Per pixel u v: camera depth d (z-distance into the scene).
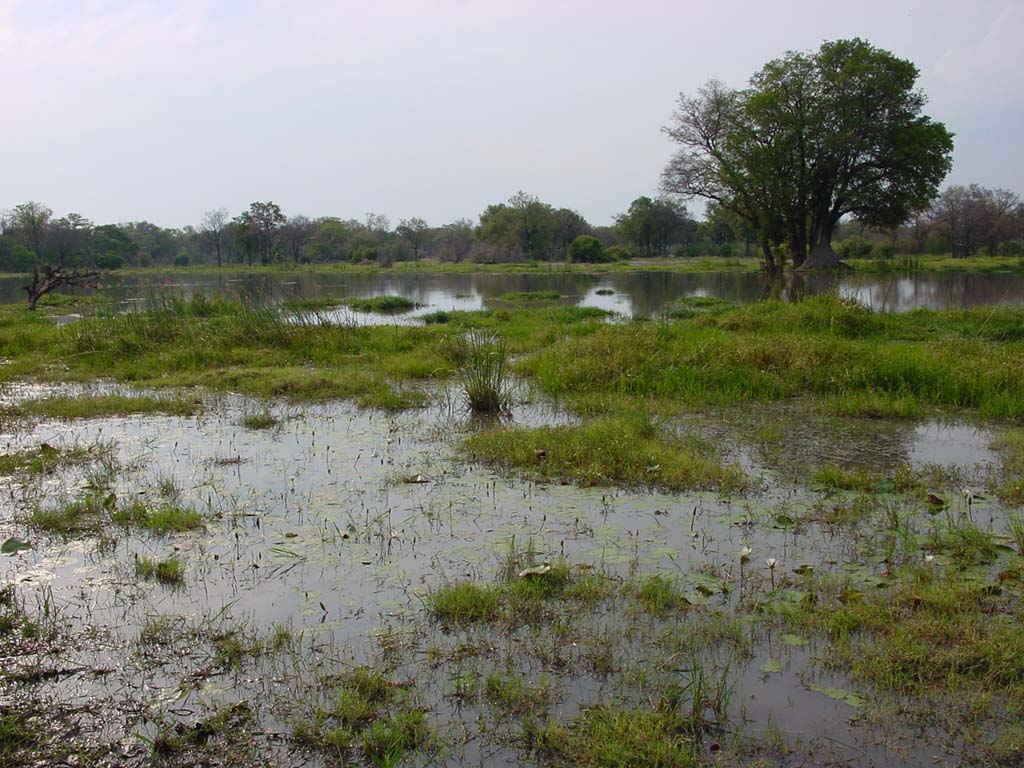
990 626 3.84
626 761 2.98
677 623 3.97
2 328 16.42
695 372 9.77
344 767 3.03
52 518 5.45
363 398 9.48
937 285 31.48
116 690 3.52
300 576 4.61
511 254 73.94
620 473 6.34
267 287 29.38
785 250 51.53
